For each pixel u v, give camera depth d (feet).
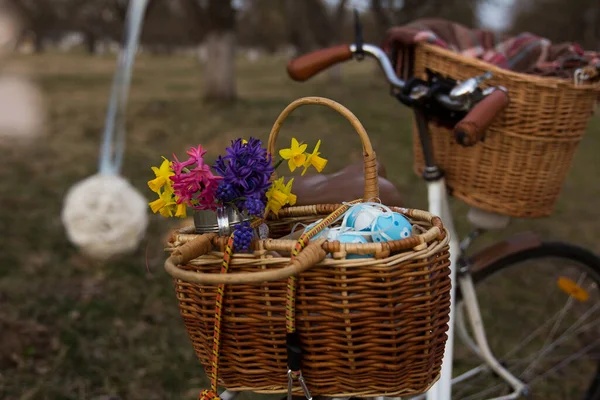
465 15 56.13
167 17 122.83
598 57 6.12
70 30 141.69
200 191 4.00
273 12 63.57
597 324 9.42
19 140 27.61
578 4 100.83
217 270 3.93
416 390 4.13
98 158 23.25
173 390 9.11
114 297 11.75
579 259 7.50
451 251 6.41
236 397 4.89
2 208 16.74
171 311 11.42
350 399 4.85
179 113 34.99
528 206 6.12
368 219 4.30
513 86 5.74
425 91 5.87
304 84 62.44
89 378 9.26
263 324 3.90
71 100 44.06
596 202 19.62
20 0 95.61
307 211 4.93
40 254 13.55
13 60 97.35
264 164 3.96
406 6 47.03
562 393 8.98
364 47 6.34
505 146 5.96
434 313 4.00
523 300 9.36
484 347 7.25
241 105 38.65
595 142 31.65
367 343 3.85
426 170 6.25
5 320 10.54
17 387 8.91
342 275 3.72
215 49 40.14
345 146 26.35
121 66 14.06
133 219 13.20
